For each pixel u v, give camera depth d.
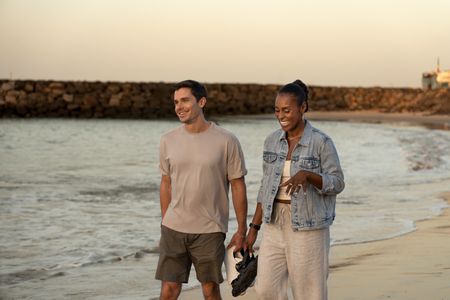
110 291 6.59
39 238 9.38
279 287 4.74
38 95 58.66
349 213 10.77
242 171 5.05
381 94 66.81
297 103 4.58
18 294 6.50
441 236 8.76
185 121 4.94
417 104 62.06
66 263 7.86
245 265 4.89
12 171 19.72
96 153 27.77
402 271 6.90
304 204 4.55
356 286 6.35
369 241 8.48
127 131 43.53
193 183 4.94
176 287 5.10
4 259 8.05
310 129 4.65
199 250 5.01
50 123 51.53
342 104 66.06
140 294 6.47
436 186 14.68
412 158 21.69
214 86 62.62
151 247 8.81
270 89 63.84
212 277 5.05
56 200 13.35
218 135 4.98
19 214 11.50
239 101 62.97
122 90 60.59
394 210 11.11
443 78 69.56
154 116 61.03
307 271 4.61
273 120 53.50
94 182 16.84
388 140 29.97
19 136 38.62
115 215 11.45
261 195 4.76
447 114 55.88
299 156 4.60
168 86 61.53
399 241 8.45
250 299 6.05
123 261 7.95
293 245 4.61
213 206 5.00
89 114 59.69
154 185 16.22
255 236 4.93
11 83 58.22
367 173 17.58
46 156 25.95
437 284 6.39
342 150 25.05
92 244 8.99
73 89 59.50
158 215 11.49
